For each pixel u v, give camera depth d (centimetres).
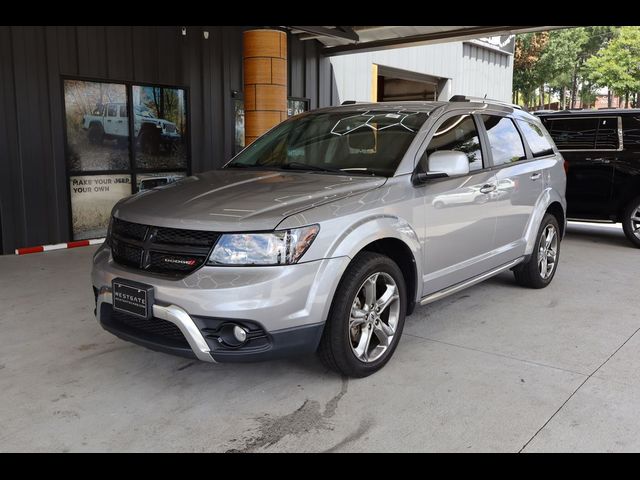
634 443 283
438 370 368
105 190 810
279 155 445
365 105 468
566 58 3503
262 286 298
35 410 316
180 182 398
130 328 339
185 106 889
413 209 375
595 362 383
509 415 310
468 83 1670
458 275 430
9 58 695
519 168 502
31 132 723
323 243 316
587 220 815
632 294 551
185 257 312
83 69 762
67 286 568
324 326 324
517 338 428
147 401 327
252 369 370
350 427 298
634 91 3262
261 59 836
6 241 715
